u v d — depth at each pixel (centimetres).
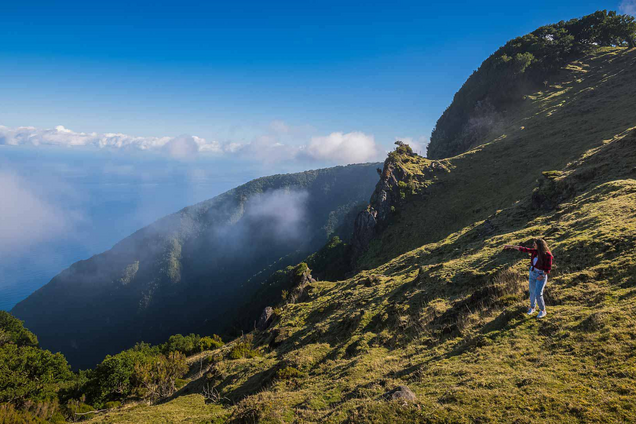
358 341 1873
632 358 661
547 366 762
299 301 4478
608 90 8175
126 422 1903
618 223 1653
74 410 3425
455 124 13100
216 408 1886
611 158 3259
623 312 848
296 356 2022
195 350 6272
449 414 680
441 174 8119
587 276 1216
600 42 12225
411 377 1038
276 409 1205
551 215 2789
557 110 8562
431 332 1497
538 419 582
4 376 3494
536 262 1047
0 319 6619
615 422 516
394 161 8700
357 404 945
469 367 904
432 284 2148
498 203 5622
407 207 7631
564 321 954
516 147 7731
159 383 3362
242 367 2425
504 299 1338
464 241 3528
